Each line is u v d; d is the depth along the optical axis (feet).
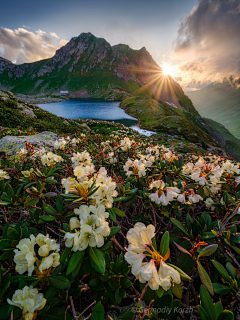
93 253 3.20
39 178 6.02
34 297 2.82
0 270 3.23
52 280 3.11
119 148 10.95
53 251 3.16
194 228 4.47
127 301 4.23
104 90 487.20
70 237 2.94
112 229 3.81
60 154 12.35
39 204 5.28
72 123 63.00
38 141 19.65
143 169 6.73
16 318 2.66
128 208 7.12
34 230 4.06
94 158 11.34
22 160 9.44
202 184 6.12
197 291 4.34
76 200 3.85
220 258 4.26
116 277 3.54
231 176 7.98
